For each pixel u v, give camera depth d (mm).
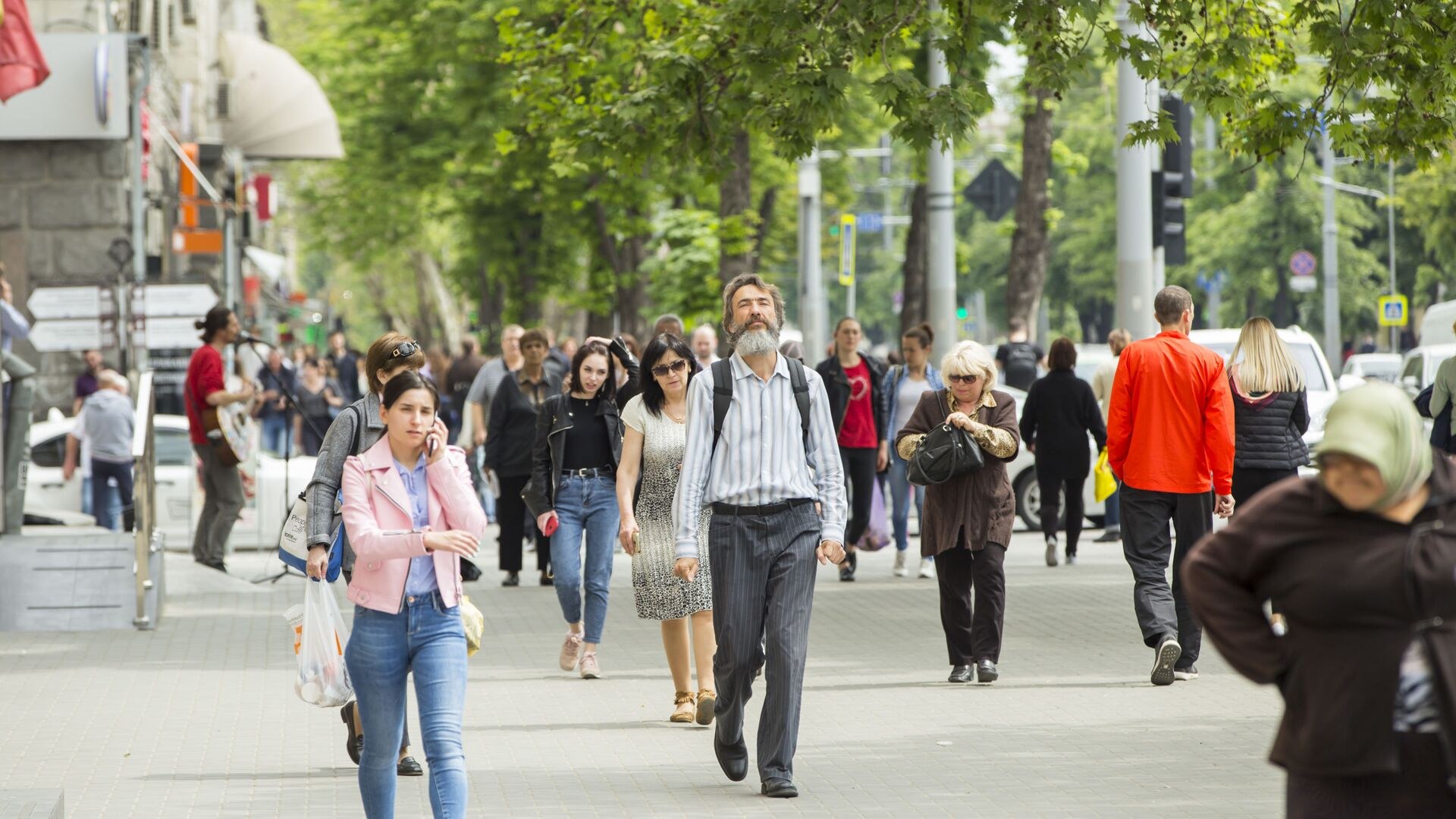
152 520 45406
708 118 47156
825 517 24781
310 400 91438
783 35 42188
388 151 127812
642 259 119000
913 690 33094
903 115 41750
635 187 103688
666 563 29953
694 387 24953
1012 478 67562
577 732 29469
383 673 20031
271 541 66938
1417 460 12617
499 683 34594
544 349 51312
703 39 47469
